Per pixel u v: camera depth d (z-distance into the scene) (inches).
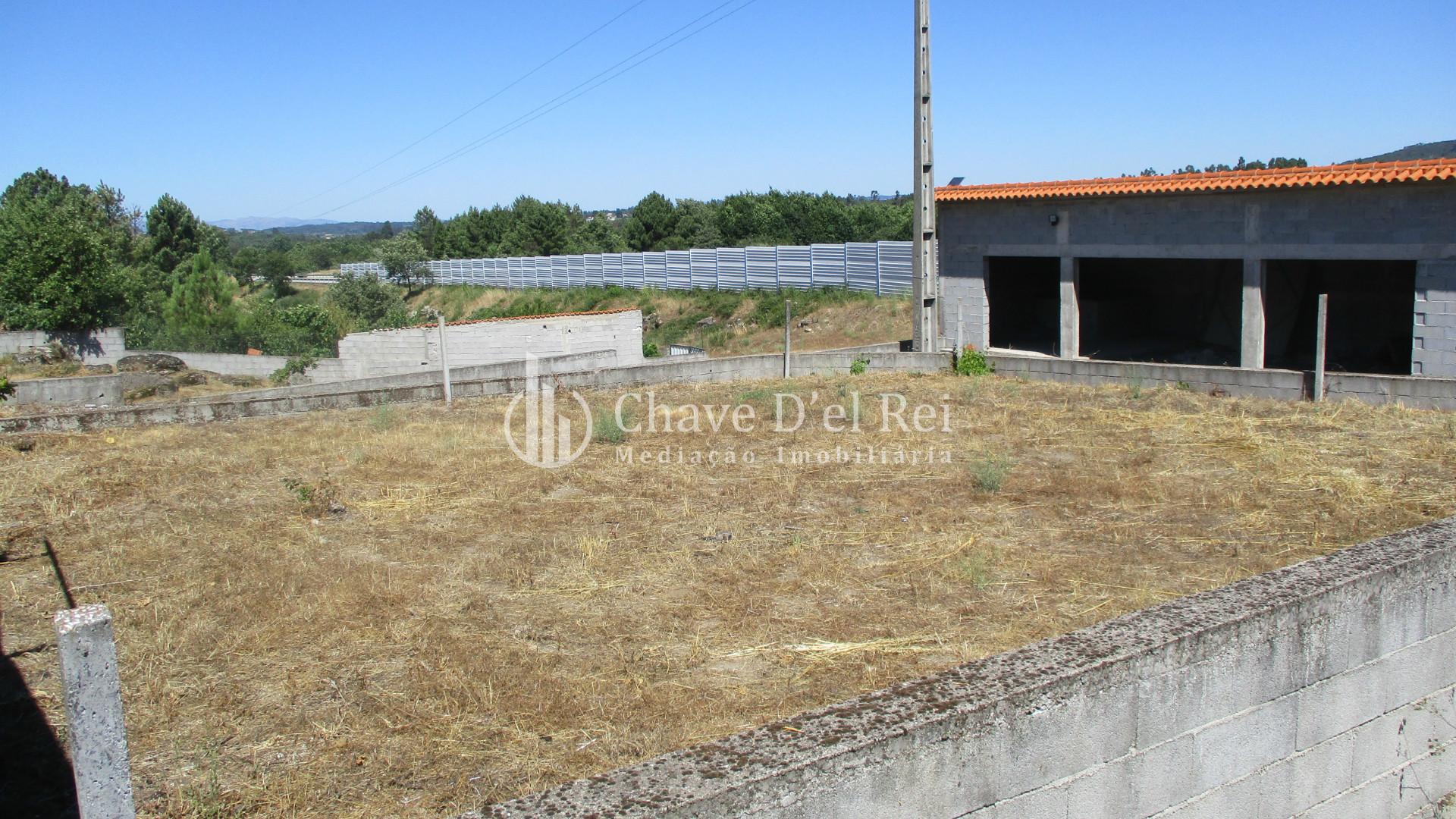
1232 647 115.9
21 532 308.5
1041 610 230.4
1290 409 487.5
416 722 179.2
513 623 227.5
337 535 303.4
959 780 97.8
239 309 1412.4
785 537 291.0
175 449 437.1
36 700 191.5
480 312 1873.8
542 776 160.1
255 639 218.1
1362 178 629.0
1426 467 358.6
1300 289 842.2
